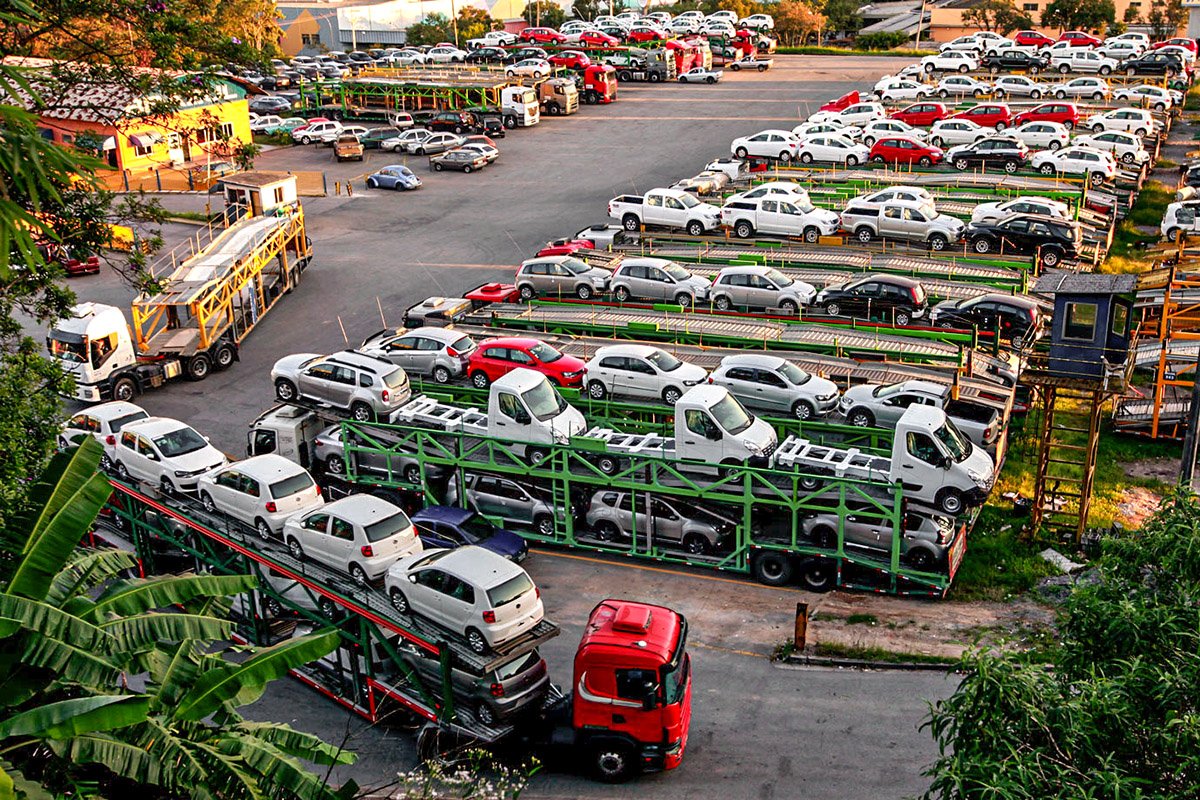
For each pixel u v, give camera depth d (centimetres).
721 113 7044
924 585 2278
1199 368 2159
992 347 3052
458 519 2439
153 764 966
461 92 6875
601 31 8862
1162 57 6881
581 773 1781
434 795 1444
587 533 2566
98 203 1964
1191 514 1286
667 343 3225
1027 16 9281
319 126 6650
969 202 4619
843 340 3106
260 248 3947
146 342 3534
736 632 2177
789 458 2375
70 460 1151
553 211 5209
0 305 1911
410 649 1992
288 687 2089
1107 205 4553
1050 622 2106
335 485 2781
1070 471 2753
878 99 6644
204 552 2280
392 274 4447
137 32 2088
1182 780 1027
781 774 1736
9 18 937
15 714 978
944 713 1130
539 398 2573
